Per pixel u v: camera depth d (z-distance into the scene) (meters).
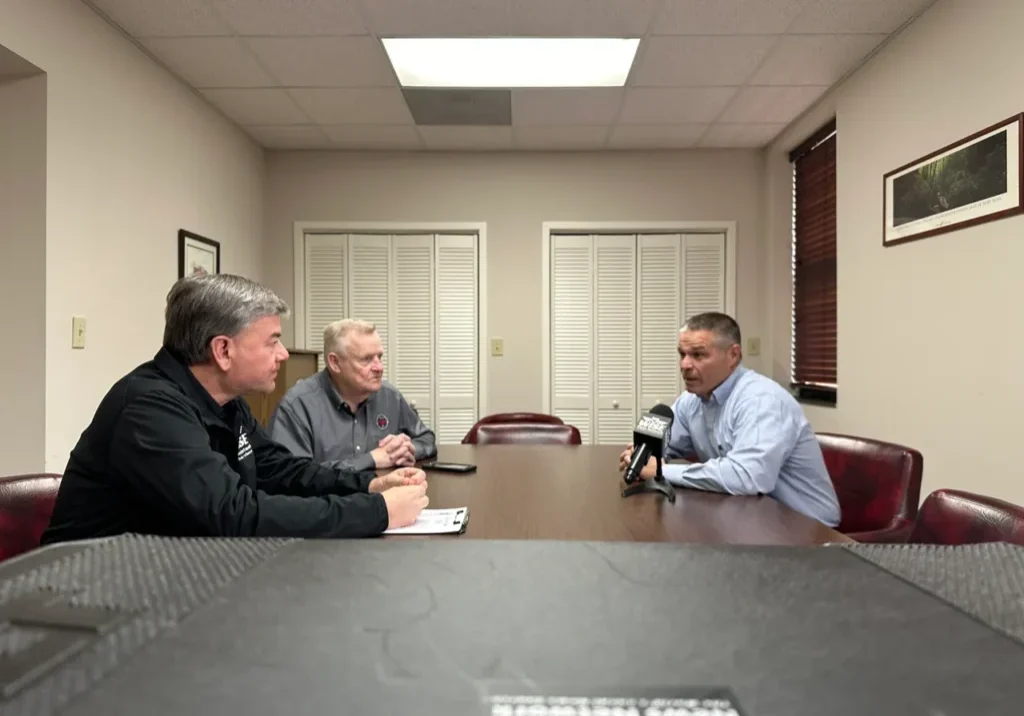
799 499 1.66
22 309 2.08
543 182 3.99
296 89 3.05
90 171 2.30
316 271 4.03
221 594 0.35
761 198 3.96
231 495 0.99
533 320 4.02
